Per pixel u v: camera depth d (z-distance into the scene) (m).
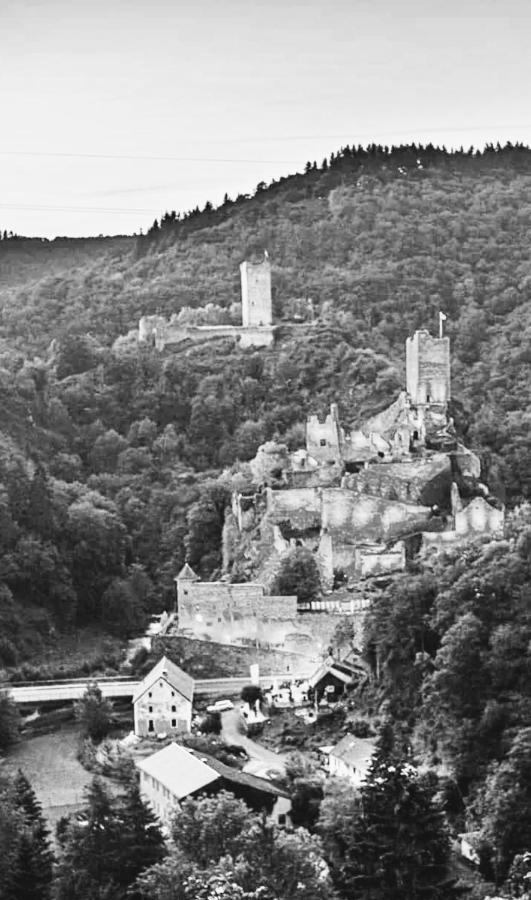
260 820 168.25
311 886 162.00
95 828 179.00
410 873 170.50
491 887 181.00
